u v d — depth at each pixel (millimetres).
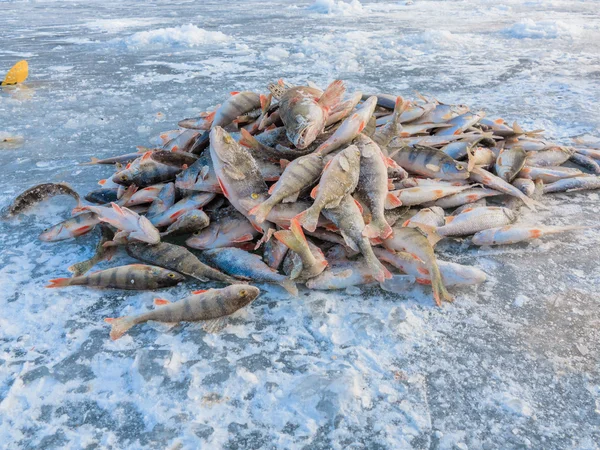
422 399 496
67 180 1007
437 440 457
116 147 1183
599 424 470
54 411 491
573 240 768
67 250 762
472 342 566
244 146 771
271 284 665
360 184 702
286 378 522
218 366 539
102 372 535
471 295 645
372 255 637
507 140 1027
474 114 1016
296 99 798
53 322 607
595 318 602
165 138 1090
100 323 605
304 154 770
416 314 611
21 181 1003
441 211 780
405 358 545
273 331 587
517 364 536
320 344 567
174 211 754
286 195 679
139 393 509
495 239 741
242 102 906
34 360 551
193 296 597
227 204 779
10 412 491
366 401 493
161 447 454
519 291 652
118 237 711
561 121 1296
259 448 452
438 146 948
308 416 480
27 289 667
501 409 486
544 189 917
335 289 653
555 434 461
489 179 853
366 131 838
